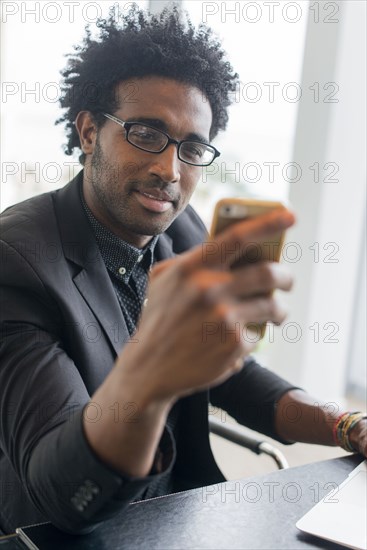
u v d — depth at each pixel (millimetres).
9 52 2615
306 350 2740
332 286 2754
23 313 887
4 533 969
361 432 1025
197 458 1180
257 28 2365
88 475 618
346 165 2637
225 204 567
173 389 530
